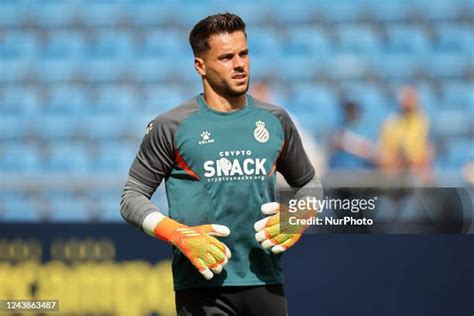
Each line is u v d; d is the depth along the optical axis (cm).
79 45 5266
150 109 4850
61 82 5091
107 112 4853
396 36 5203
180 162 1305
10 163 4566
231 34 1289
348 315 1936
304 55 5103
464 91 4900
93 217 2673
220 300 1314
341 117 3991
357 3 5356
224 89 1292
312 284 1950
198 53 1315
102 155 4594
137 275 1991
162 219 1276
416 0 5331
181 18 5388
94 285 2000
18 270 2017
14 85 5100
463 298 1911
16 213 2598
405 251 1933
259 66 5041
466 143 4606
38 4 5472
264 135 1309
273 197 1323
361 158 3675
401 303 1923
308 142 3653
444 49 5116
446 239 1922
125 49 5219
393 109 4747
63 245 2014
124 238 2000
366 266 1939
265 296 1319
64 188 2236
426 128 3881
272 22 5325
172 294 1977
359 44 5147
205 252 1235
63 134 4781
